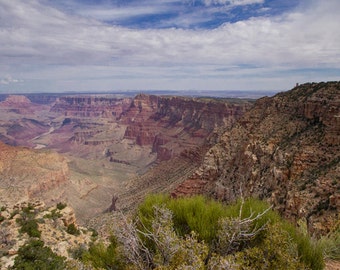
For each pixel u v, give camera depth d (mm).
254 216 5797
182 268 4254
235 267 4352
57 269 20219
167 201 6465
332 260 6574
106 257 5633
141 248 5023
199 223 5559
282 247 4980
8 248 22797
